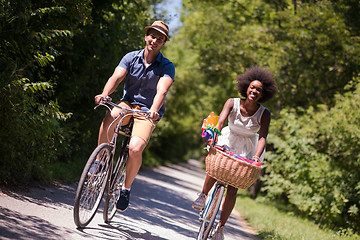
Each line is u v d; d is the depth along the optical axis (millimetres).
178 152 78125
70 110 17016
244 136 9141
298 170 22969
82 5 12328
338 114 22000
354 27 30125
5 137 9891
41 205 9227
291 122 24344
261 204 28766
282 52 30234
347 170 21938
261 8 34125
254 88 8555
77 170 16875
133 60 8875
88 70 16922
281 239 12984
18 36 10430
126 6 18844
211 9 38312
